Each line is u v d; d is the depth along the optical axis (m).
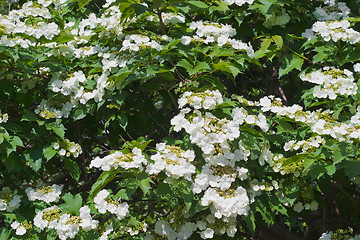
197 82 3.21
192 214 2.99
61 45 3.47
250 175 3.34
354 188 5.53
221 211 2.96
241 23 3.84
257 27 3.90
